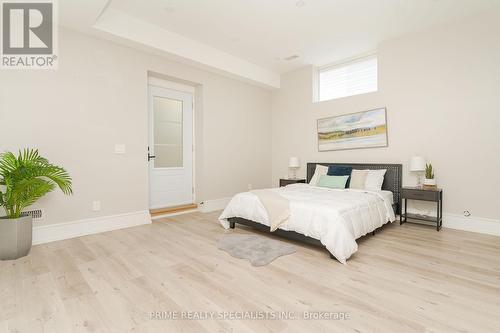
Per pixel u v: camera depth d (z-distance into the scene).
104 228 3.48
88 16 2.93
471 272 2.19
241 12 3.33
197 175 4.91
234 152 5.27
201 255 2.60
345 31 3.83
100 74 3.45
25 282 2.02
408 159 3.96
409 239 3.09
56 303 1.73
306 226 2.72
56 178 2.63
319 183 4.31
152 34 3.67
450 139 3.57
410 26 3.69
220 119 5.00
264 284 2.00
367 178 4.07
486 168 3.30
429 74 3.73
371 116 4.33
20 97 2.88
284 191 3.79
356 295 1.83
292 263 2.41
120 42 3.55
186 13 3.37
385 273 2.18
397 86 4.04
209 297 1.81
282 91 5.78
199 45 4.24
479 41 3.33
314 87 5.23
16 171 2.43
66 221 3.17
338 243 2.43
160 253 2.65
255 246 2.85
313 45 4.30
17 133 2.86
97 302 1.74
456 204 3.54
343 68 4.92
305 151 5.37
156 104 4.39
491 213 3.28
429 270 2.23
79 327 1.48
